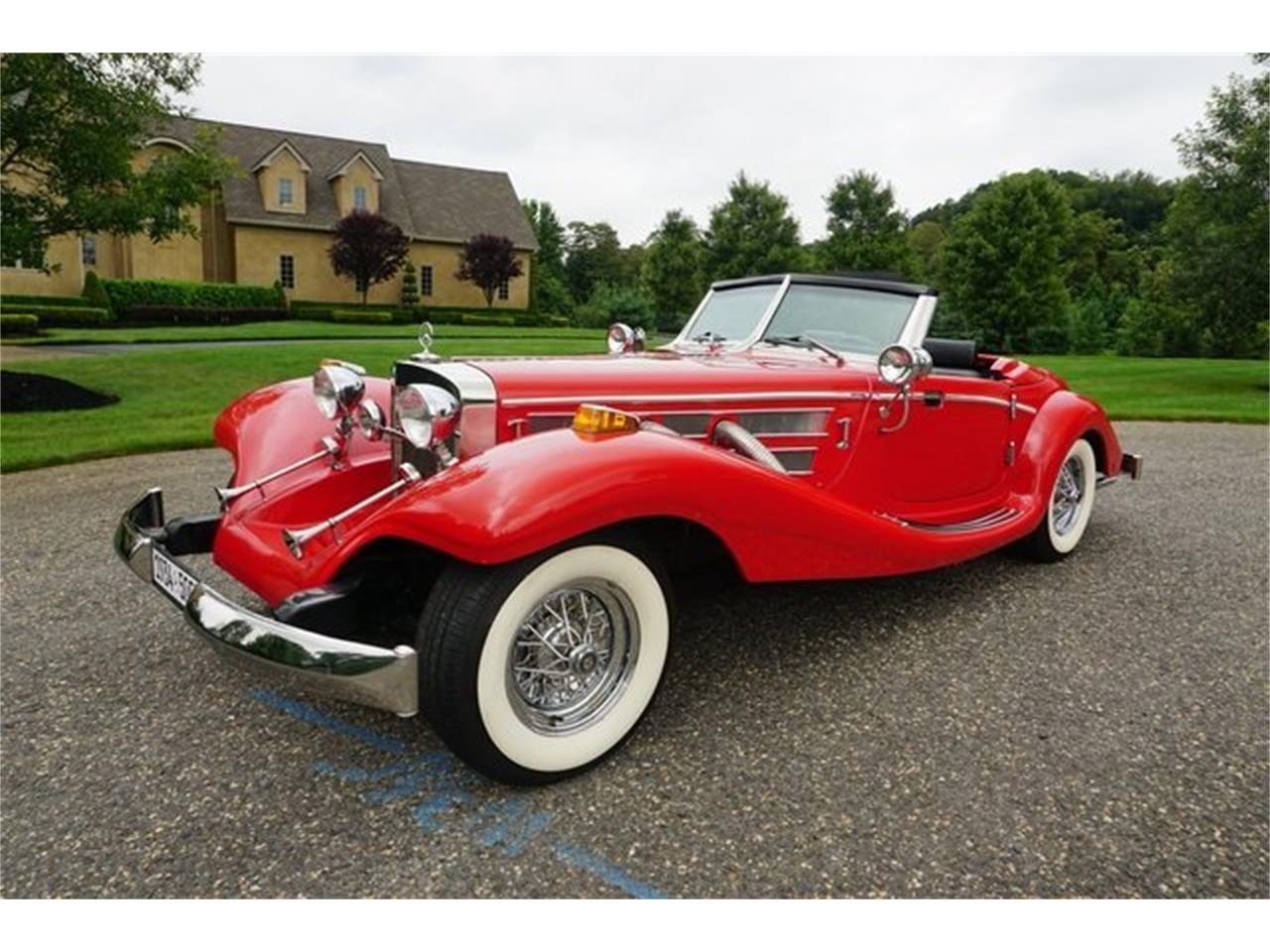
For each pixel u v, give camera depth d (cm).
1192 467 805
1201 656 353
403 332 2867
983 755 273
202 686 318
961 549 361
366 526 249
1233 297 1878
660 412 315
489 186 4750
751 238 3428
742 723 291
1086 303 3850
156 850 225
